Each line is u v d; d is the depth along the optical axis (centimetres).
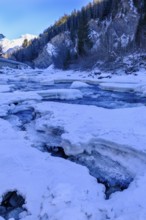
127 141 512
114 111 829
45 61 6756
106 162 494
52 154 554
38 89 1672
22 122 814
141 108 859
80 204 291
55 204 298
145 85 1478
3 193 355
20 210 331
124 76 2081
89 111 834
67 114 794
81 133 586
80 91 1456
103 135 562
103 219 271
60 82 2217
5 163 441
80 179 396
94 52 3669
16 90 1608
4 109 976
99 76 2319
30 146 553
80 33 4566
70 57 4456
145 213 278
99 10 5534
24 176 395
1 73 3881
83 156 526
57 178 391
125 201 327
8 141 571
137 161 464
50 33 8569
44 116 802
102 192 368
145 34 2872
